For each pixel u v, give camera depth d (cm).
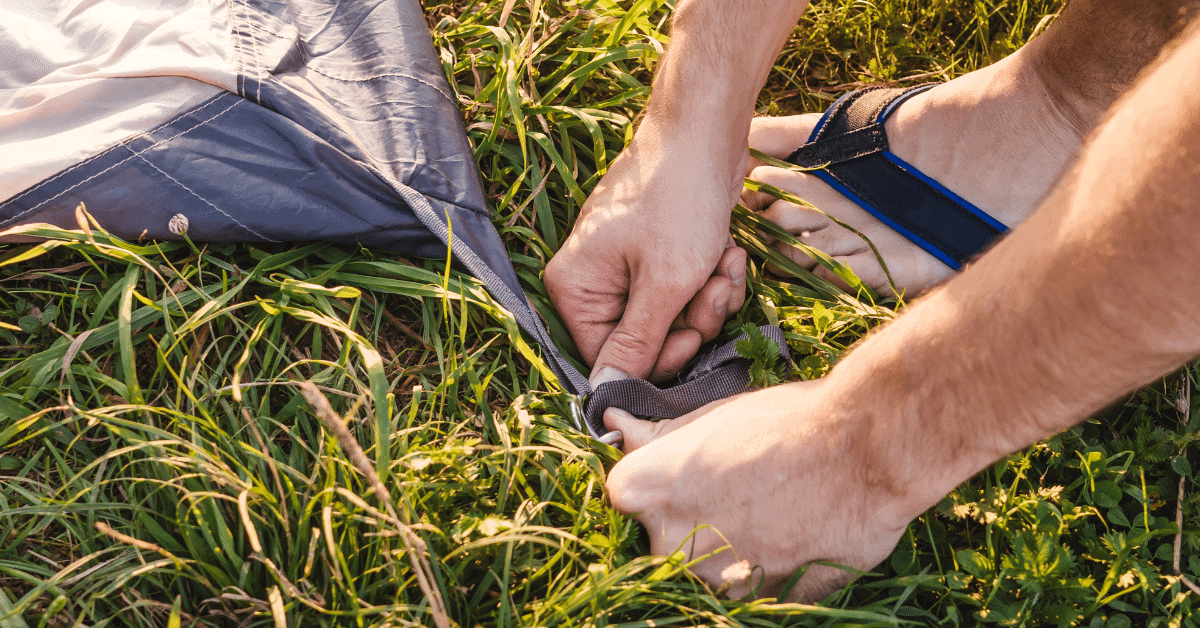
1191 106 53
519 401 109
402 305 125
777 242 143
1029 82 135
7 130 107
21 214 102
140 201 106
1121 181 58
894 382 80
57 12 119
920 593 106
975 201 140
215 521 94
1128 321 59
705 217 117
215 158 110
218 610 91
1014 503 106
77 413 99
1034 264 65
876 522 89
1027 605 98
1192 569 105
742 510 93
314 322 111
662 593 93
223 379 109
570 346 129
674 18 123
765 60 117
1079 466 112
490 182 141
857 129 145
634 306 117
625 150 125
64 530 97
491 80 145
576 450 108
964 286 74
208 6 121
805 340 126
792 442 90
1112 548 102
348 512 89
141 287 112
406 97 124
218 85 112
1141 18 120
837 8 185
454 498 103
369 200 115
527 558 99
